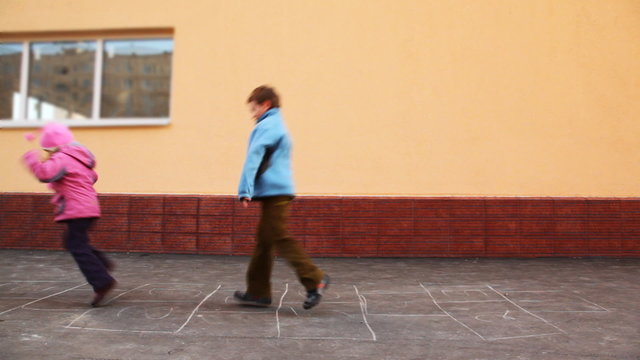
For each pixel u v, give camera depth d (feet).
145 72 23.99
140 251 22.45
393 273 18.31
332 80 22.53
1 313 12.41
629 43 21.86
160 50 23.98
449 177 22.00
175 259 21.08
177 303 13.61
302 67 22.67
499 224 21.58
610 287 15.94
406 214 21.72
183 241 22.35
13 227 22.97
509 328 11.46
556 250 21.53
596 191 21.75
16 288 15.43
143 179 23.07
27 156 12.84
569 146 21.86
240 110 22.85
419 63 22.30
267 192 12.43
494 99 22.08
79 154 13.48
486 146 21.99
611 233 21.49
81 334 10.73
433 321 12.01
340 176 22.27
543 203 21.63
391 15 22.48
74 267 18.98
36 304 13.38
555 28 22.07
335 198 21.86
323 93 22.53
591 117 21.85
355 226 21.74
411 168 22.12
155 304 13.48
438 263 20.44
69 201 13.10
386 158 22.20
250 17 22.99
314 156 22.39
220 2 23.15
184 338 10.52
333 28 22.63
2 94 24.47
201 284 16.19
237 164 22.74
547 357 9.55
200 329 11.17
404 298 14.44
